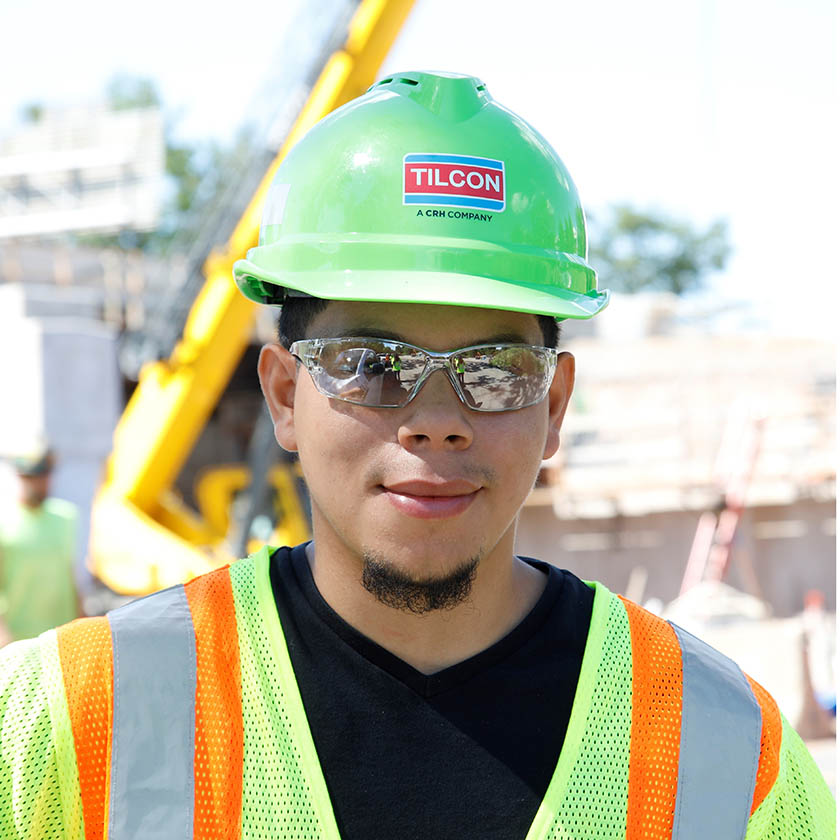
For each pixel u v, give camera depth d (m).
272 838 1.48
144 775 1.51
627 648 1.67
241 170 12.34
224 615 1.64
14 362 12.63
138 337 13.20
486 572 1.62
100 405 12.99
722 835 1.56
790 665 8.41
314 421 1.59
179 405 11.62
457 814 1.51
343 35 11.36
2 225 19.06
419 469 1.52
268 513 11.73
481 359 1.56
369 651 1.58
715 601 11.88
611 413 14.73
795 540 13.59
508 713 1.57
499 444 1.56
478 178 1.62
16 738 1.53
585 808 1.54
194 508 18.27
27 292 15.73
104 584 10.86
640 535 13.88
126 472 11.73
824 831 1.67
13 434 12.45
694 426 14.30
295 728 1.54
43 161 19.34
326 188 1.64
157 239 39.81
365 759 1.53
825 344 14.83
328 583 1.63
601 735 1.58
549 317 1.73
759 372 14.74
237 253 11.66
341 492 1.57
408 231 1.59
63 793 1.53
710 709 1.64
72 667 1.57
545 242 1.67
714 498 13.38
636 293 43.47
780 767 1.65
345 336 1.57
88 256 19.00
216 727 1.54
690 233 43.66
